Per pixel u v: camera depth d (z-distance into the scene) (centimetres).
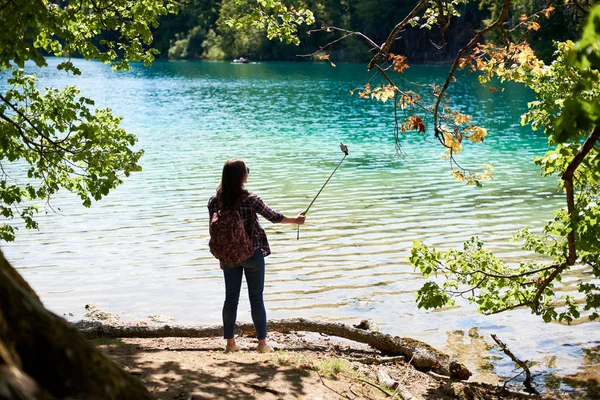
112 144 735
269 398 509
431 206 1623
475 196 1741
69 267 1154
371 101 4809
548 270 807
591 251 674
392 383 606
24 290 213
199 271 1141
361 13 10081
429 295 771
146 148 2620
